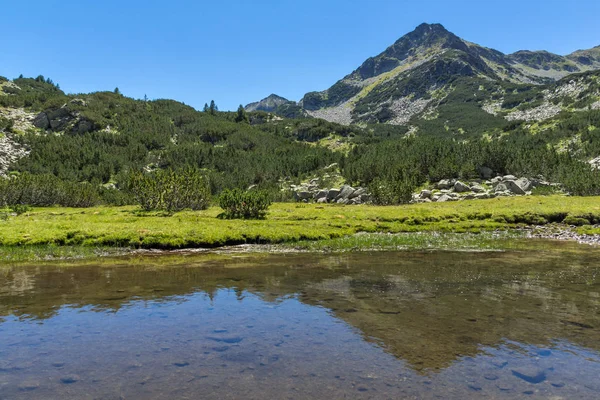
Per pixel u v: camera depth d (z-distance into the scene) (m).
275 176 107.56
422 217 35.12
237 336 8.39
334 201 70.38
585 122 132.12
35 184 59.16
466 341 8.09
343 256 20.53
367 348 7.72
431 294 12.07
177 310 10.31
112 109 164.62
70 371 6.63
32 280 14.23
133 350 7.57
